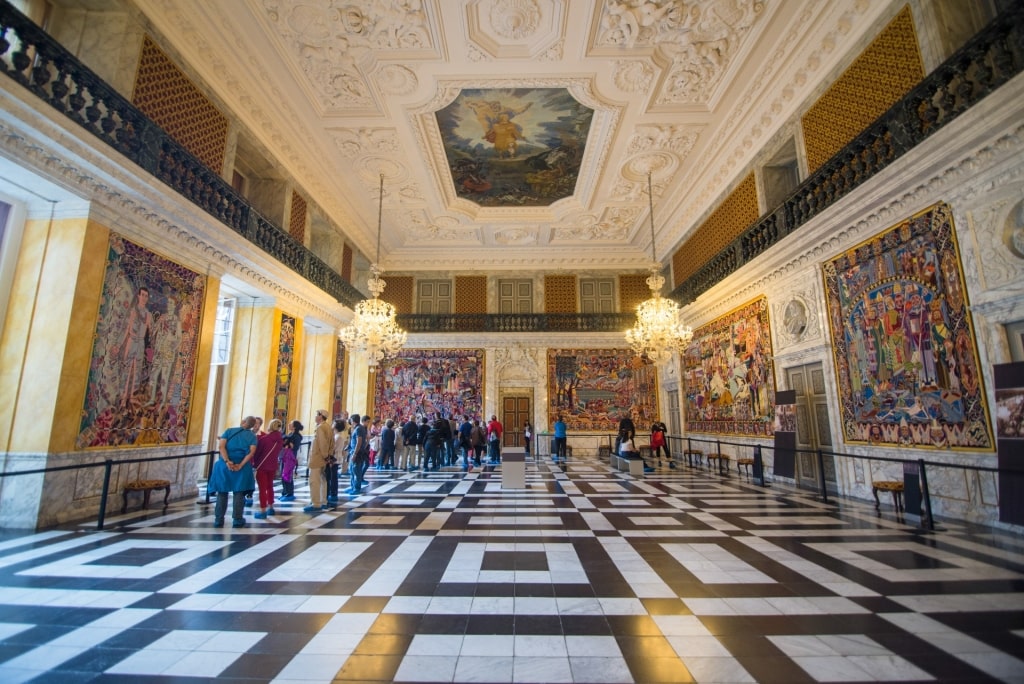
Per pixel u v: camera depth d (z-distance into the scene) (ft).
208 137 27.91
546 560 14.82
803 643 9.24
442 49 28.84
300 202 40.40
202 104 27.37
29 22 16.63
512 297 62.13
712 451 43.73
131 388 23.32
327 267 43.86
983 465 18.78
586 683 7.84
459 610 10.91
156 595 11.80
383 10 26.08
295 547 16.37
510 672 8.18
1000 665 8.35
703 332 46.32
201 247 27.48
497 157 41.81
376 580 12.96
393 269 62.08
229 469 19.77
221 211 28.30
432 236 57.47
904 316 22.63
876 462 24.57
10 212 20.33
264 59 28.81
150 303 24.45
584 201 48.65
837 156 25.76
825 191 27.32
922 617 10.41
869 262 24.88
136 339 23.59
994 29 17.19
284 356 37.42
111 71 21.67
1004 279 17.81
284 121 33.83
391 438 42.96
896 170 21.35
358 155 39.81
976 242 18.92
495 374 59.47
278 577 13.17
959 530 18.29
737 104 33.22
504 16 26.81
